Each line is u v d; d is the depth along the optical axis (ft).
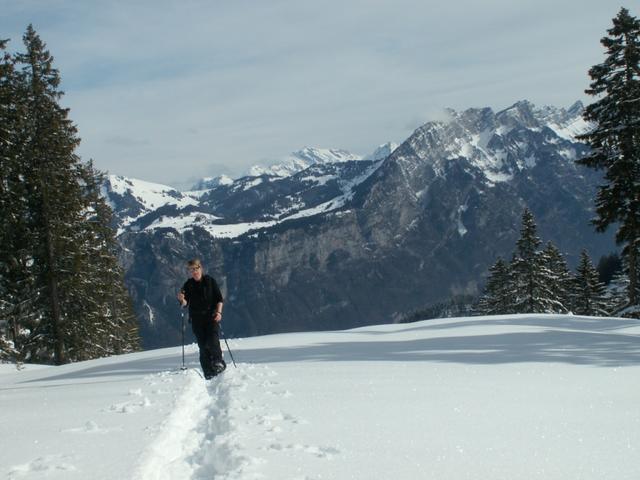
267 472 10.55
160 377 27.22
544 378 21.86
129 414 17.37
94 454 12.57
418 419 14.90
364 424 14.37
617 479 10.21
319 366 26.61
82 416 17.48
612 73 93.45
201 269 29.43
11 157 82.89
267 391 19.66
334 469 10.71
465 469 10.71
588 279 196.03
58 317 89.97
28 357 90.74
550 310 174.50
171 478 11.36
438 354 31.53
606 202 94.73
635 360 27.78
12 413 19.11
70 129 92.73
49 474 11.18
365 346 38.04
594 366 25.59
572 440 12.80
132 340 161.38
